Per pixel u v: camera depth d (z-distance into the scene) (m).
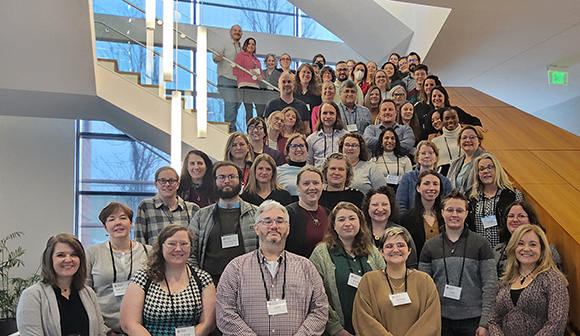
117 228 3.58
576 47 9.19
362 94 6.96
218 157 6.86
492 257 3.62
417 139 5.85
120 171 9.70
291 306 3.02
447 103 6.36
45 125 8.98
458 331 3.54
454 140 5.45
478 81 11.11
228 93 6.95
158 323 3.03
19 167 8.75
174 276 3.14
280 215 3.16
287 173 4.73
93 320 3.20
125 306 3.06
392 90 6.59
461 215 3.67
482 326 3.47
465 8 8.02
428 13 9.69
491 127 6.57
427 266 3.69
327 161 4.24
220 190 3.67
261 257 3.14
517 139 6.16
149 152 9.88
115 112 7.16
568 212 4.41
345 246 3.48
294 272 3.11
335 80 7.86
